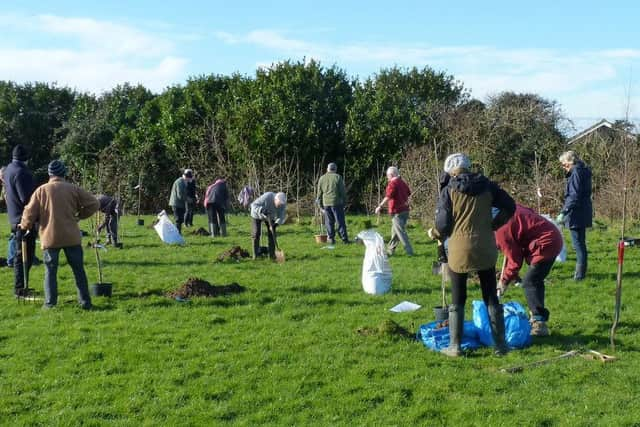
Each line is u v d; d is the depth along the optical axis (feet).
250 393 21.39
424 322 29.53
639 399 20.43
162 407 20.38
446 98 142.61
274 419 19.61
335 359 24.47
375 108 110.32
